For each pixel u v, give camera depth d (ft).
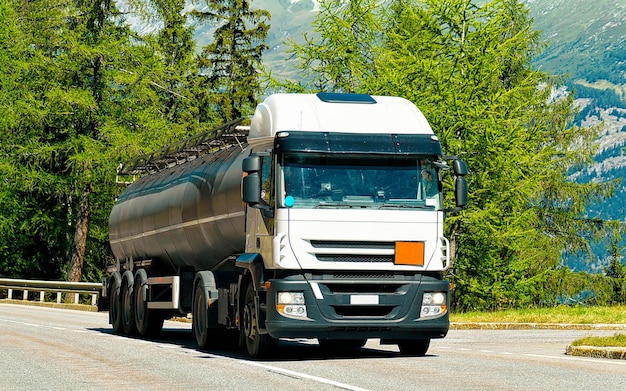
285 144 101.76
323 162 102.73
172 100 392.27
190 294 141.18
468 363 98.12
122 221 174.50
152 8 336.08
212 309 119.75
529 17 344.69
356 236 101.65
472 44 231.91
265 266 103.96
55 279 371.97
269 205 102.73
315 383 79.36
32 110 322.14
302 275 101.30
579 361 100.63
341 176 102.73
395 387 75.87
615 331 166.50
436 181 104.88
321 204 101.45
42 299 302.66
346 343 133.28
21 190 338.13
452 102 223.92
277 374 87.15
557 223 359.87
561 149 361.30
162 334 161.68
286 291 100.42
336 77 256.52
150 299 150.51
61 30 328.49
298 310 100.42
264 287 102.32
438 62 233.96
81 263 335.26
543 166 242.17
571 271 336.70
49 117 327.06
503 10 234.99
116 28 334.44
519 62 344.28
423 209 103.60
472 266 245.04
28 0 359.66
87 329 170.91
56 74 327.06
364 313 102.01
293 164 102.12
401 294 102.37
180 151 150.30
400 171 104.01
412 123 106.32
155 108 339.16
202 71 428.56
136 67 331.57
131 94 334.85
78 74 328.29
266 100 111.04
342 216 101.65
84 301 329.11
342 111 106.32
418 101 225.56
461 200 105.81
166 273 153.89
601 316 185.06
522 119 239.09
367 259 102.17
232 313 114.52
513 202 232.32
